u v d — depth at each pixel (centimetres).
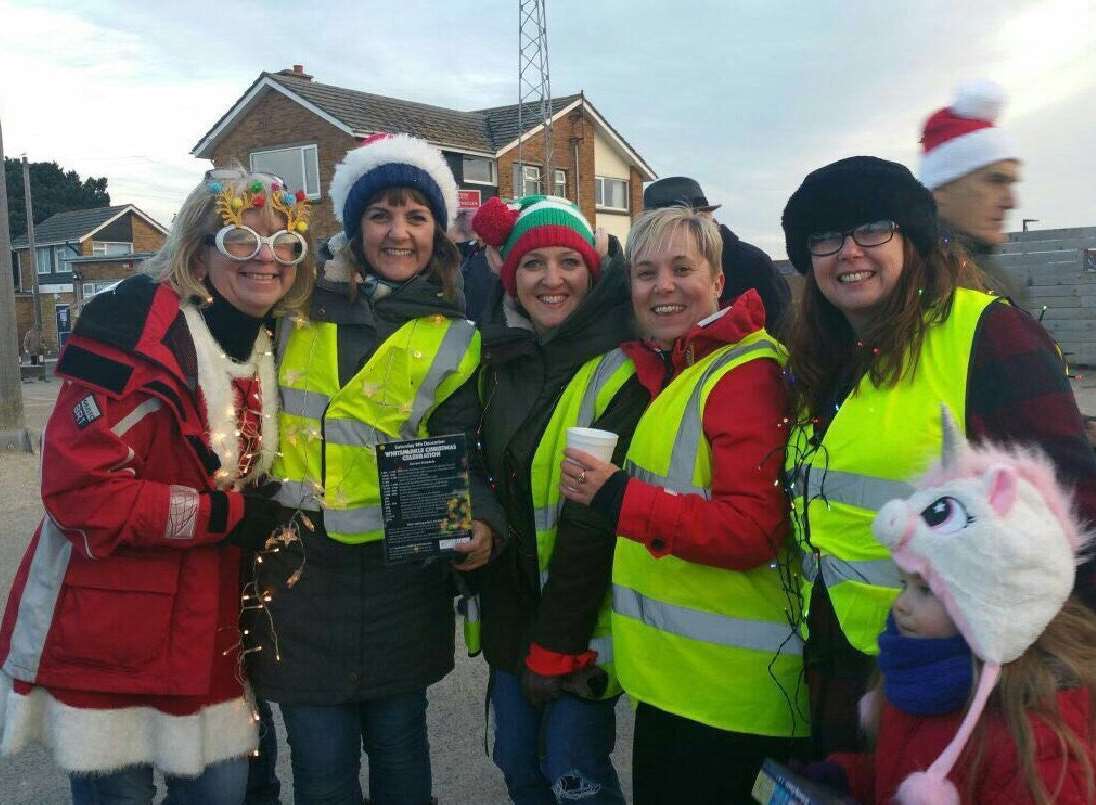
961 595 142
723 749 210
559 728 246
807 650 198
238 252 229
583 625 242
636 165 3042
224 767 244
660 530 205
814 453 194
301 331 256
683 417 219
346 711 253
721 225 412
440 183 268
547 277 255
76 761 219
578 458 218
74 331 222
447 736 381
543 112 2589
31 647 221
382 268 266
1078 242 1548
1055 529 142
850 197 189
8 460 958
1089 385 1324
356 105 2469
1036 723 139
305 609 247
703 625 211
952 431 155
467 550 246
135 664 221
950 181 279
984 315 180
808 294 211
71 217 4953
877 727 169
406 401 255
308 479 247
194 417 228
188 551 228
